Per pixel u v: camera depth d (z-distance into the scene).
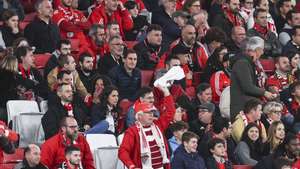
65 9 56.12
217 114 51.44
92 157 46.22
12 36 53.62
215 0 59.03
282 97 54.00
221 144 47.78
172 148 48.00
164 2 56.97
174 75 48.38
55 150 45.47
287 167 48.44
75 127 45.72
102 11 56.66
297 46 58.16
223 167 48.00
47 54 53.78
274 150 49.38
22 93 49.75
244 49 50.53
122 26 57.12
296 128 52.28
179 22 56.56
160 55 54.88
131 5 57.69
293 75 55.38
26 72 50.59
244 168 49.19
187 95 51.88
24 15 58.06
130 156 45.34
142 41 55.19
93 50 54.06
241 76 50.25
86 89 50.47
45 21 54.59
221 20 58.44
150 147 45.44
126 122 49.03
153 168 45.50
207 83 52.47
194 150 46.69
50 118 47.62
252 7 59.50
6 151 45.94
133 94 52.03
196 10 57.50
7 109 48.81
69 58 50.34
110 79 51.69
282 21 60.56
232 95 50.59
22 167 44.66
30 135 48.09
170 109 46.91
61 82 49.12
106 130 48.72
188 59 54.50
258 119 50.44
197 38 56.12
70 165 45.19
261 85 53.28
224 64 53.53
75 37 55.34
